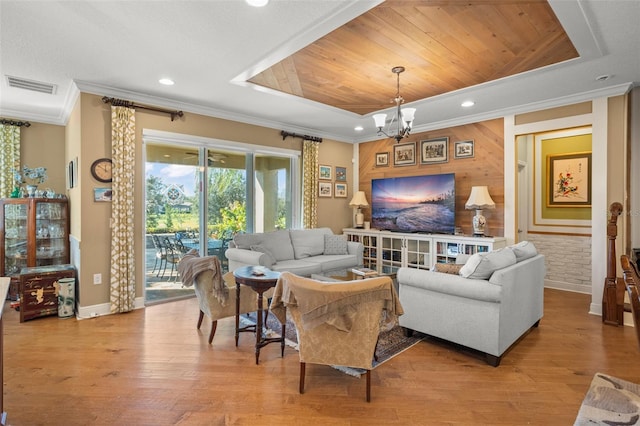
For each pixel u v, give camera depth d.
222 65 3.25
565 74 3.46
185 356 2.83
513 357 2.85
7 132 4.69
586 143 5.04
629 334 3.34
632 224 3.89
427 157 5.71
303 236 5.34
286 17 2.40
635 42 2.77
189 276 3.12
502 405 2.17
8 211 4.42
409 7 2.34
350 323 2.18
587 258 4.97
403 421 2.01
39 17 2.41
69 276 3.91
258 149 5.34
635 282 1.49
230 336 3.28
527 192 5.57
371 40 2.82
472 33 2.70
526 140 5.58
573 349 3.00
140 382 2.42
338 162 6.60
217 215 5.00
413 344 3.10
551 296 4.78
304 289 2.13
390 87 3.92
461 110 4.77
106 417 2.02
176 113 4.41
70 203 4.60
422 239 5.32
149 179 4.37
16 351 2.92
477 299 2.70
